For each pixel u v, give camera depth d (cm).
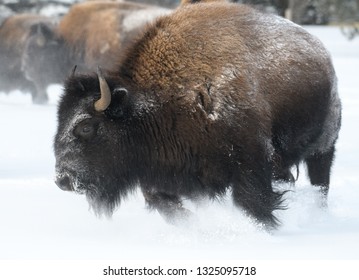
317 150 2159
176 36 1898
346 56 7638
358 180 2497
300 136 2017
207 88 1848
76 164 1817
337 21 10219
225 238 1817
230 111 1834
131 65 1906
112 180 1864
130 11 4528
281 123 1944
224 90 1842
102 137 1834
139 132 1869
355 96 4831
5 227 1927
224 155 1842
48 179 2555
